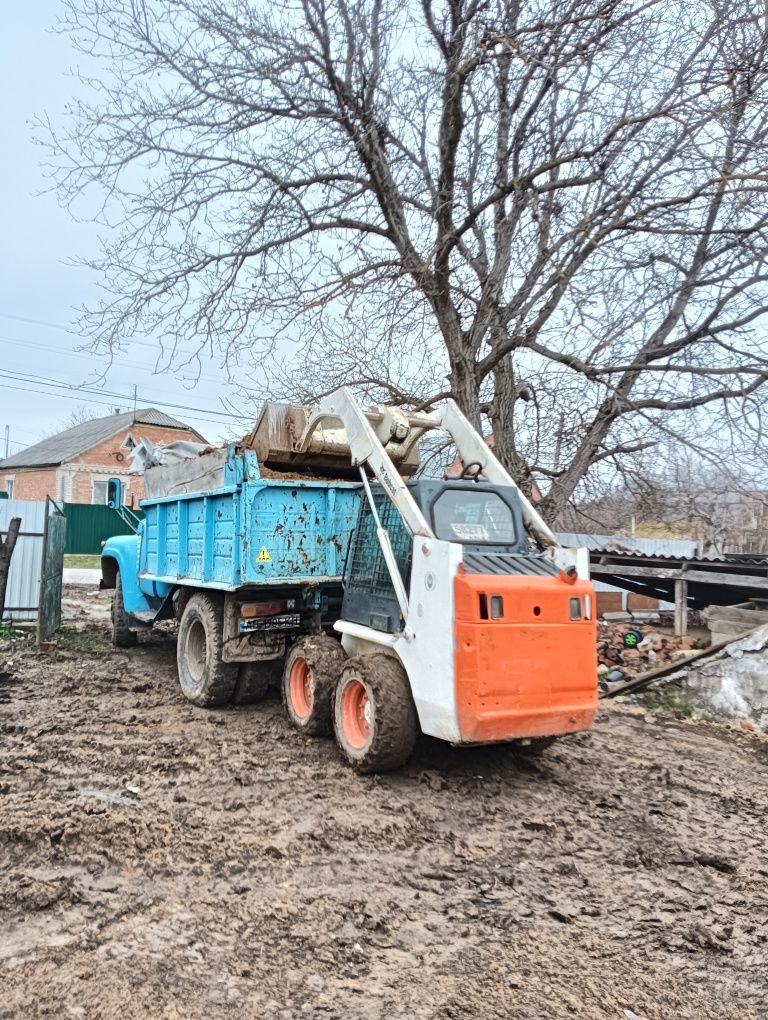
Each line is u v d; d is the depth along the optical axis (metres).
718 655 7.94
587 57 7.56
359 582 6.03
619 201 8.54
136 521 10.59
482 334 9.56
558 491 10.21
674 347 9.02
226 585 6.55
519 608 4.82
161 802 4.59
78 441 40.00
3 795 4.52
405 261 9.55
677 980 3.13
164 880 3.63
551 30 7.53
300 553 6.59
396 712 5.11
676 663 8.23
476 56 8.05
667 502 11.08
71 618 12.98
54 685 7.66
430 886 3.83
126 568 9.48
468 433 6.42
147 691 7.62
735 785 5.87
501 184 9.09
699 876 4.22
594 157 8.30
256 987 2.83
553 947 3.32
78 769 5.11
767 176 6.97
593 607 5.18
